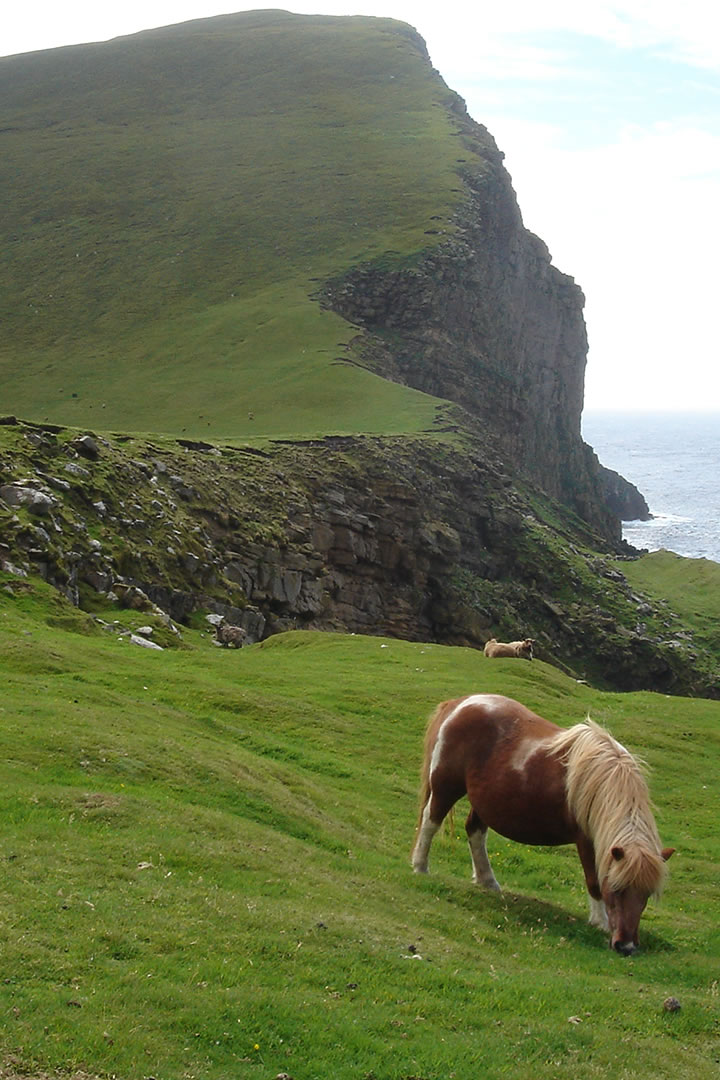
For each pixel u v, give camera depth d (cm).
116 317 14688
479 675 4119
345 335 13462
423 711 3369
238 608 5947
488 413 14675
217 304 14712
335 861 1736
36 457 5553
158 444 7788
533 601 9956
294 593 7119
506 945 1471
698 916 1900
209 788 2009
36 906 1243
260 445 8869
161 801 1802
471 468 10375
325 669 3981
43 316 14825
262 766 2328
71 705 2422
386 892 1590
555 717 3594
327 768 2617
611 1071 1084
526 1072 1053
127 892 1347
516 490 12075
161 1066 965
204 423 10931
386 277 14662
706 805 2878
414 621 8806
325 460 8906
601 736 1520
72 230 17388
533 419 16612
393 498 9019
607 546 13700
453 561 9331
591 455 18212
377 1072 1020
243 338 13525
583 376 18375
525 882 2003
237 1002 1094
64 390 12350
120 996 1064
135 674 3136
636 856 1405
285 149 19638
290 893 1481
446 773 1680
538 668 4506
